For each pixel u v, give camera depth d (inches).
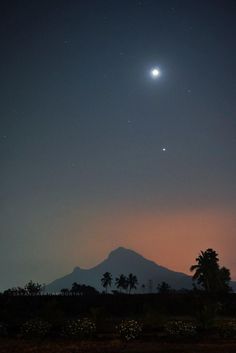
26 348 1042.7
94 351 1000.9
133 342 1134.4
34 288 2471.7
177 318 1898.4
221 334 1203.9
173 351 994.1
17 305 2193.7
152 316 1425.9
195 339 1163.9
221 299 2442.2
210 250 2952.8
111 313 2268.7
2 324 1330.0
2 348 1042.7
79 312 2262.6
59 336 1221.1
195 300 2375.7
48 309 1478.8
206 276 2878.9
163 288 4252.0
